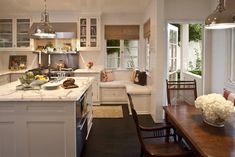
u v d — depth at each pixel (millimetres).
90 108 4738
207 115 2467
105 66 7527
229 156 1775
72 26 6852
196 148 2006
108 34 7367
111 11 7039
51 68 7199
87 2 5758
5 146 3053
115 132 4652
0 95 3049
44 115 3000
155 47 5145
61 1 5594
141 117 5613
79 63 7461
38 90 3451
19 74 6688
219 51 4973
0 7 6254
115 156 3621
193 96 3740
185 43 7812
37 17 6930
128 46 7547
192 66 7910
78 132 3291
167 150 2711
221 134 2242
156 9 5012
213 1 5168
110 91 7023
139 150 3826
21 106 2986
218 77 5035
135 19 7355
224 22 2566
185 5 5328
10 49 7012
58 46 7258
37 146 3051
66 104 2988
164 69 5297
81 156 3604
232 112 2391
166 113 3104
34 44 7133
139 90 5840
